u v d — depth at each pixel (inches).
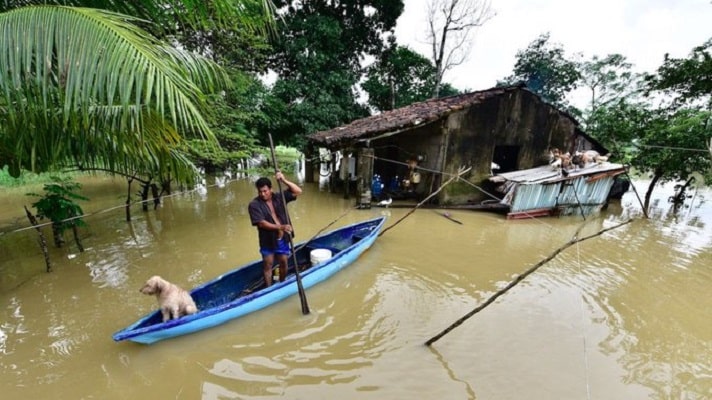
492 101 451.2
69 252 267.6
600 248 307.3
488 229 358.6
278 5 717.9
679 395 138.1
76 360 149.0
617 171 429.7
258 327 175.8
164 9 184.1
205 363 150.2
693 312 200.4
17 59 119.3
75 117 141.0
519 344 167.8
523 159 490.3
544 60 802.8
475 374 147.0
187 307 163.6
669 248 310.3
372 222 306.3
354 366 150.5
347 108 778.2
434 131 451.5
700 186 592.1
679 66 427.2
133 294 205.6
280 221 204.1
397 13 781.3
